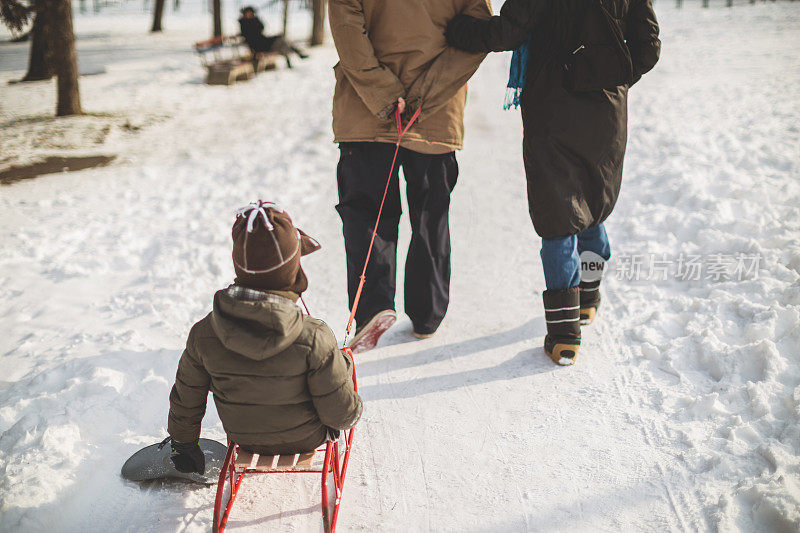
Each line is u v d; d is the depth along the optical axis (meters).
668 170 5.91
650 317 3.85
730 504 2.45
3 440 2.97
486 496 2.70
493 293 4.52
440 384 3.49
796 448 2.64
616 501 2.60
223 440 3.07
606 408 3.16
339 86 3.60
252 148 9.15
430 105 3.47
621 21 3.18
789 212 4.66
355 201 3.67
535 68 3.29
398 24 3.37
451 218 6.04
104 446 2.97
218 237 5.58
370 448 3.03
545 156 3.33
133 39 24.53
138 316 4.28
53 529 2.50
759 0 24.88
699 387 3.19
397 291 4.73
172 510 2.62
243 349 2.12
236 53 19.41
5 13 11.26
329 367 2.21
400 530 2.55
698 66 12.14
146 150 9.31
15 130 10.65
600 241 3.82
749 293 3.82
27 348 3.88
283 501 2.71
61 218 6.27
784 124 7.15
